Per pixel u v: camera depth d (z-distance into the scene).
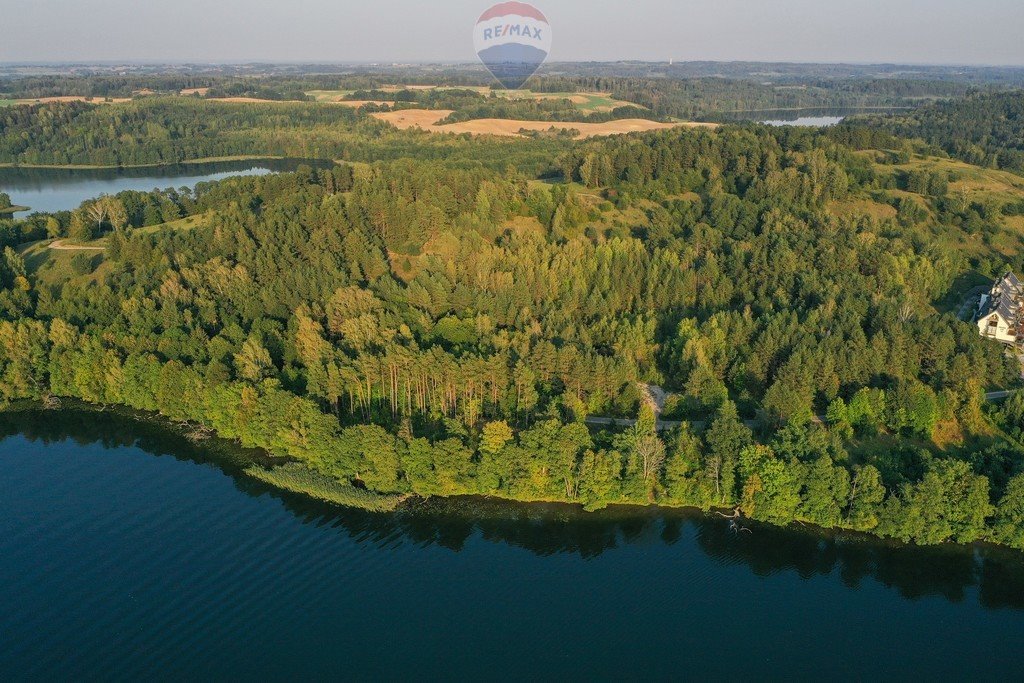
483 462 113.00
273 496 117.69
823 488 104.56
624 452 112.88
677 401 127.25
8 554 104.75
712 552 105.62
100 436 136.62
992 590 99.06
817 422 124.44
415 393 132.38
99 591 97.88
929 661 87.62
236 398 127.00
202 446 131.50
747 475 107.94
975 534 101.88
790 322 142.50
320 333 145.75
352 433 116.00
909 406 120.69
